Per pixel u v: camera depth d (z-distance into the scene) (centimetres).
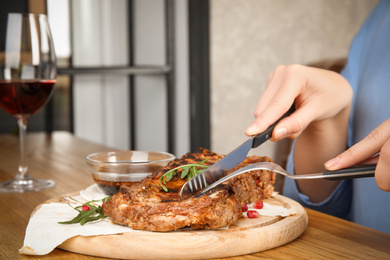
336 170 75
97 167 100
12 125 302
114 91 338
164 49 331
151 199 82
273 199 103
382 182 72
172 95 334
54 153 177
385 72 142
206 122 324
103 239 74
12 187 120
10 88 113
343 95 109
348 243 80
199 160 96
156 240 73
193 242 73
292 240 81
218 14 321
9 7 291
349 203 147
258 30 337
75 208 87
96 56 331
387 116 137
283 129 89
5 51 112
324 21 349
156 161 100
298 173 142
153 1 330
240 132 345
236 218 81
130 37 340
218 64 326
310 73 104
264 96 102
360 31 171
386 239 82
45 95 118
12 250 77
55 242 74
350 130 151
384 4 162
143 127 346
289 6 341
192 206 77
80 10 320
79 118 327
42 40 114
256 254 75
